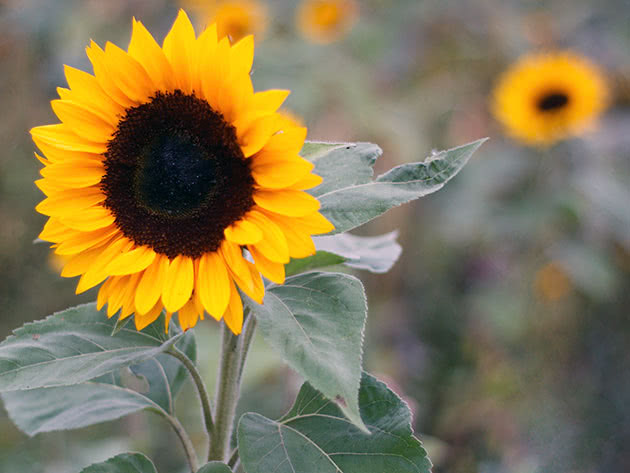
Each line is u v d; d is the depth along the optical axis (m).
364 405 0.87
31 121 2.29
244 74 0.84
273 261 0.84
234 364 0.90
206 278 0.85
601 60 2.18
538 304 2.21
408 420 0.86
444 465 1.90
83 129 0.87
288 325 0.82
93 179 0.88
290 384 1.63
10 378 0.85
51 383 0.84
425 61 2.25
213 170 0.86
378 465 0.86
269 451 0.86
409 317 2.09
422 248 2.15
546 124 2.02
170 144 0.87
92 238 0.88
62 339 0.87
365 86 1.98
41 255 2.29
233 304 0.85
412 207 2.15
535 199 2.01
